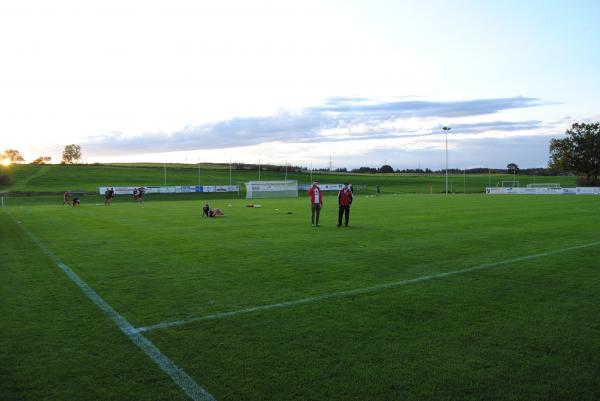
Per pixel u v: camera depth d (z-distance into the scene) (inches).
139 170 4744.1
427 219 884.6
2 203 2106.3
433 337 222.2
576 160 3649.1
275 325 242.5
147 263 430.6
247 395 166.2
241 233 675.4
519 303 280.8
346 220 764.6
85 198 2476.6
